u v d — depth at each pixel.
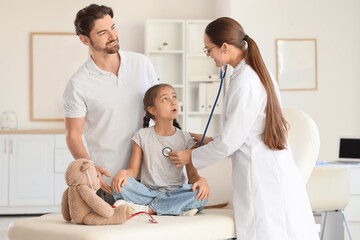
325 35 6.72
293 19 6.66
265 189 2.46
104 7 2.63
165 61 6.89
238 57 2.61
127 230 2.13
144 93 2.79
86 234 2.06
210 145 2.48
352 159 5.16
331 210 3.91
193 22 6.75
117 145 2.73
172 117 2.67
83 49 6.89
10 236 2.36
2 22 6.79
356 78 6.76
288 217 2.46
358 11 6.75
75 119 2.71
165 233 2.20
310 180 3.78
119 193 2.51
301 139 2.79
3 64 6.79
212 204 2.99
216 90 6.75
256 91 2.46
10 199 6.28
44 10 6.84
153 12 6.98
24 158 6.30
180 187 2.57
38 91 6.85
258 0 6.58
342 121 6.75
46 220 2.41
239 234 2.44
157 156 2.66
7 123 6.71
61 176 6.34
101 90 2.70
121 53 2.76
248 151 2.51
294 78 6.68
